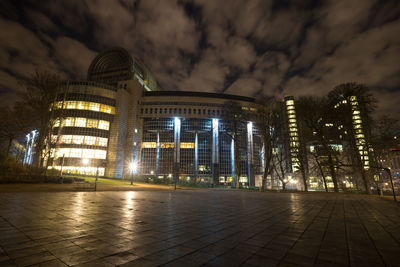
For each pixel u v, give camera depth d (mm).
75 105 61125
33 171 28422
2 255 3773
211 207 11438
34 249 4145
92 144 61062
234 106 44531
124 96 70938
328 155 35750
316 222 7512
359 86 32812
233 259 3809
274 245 4699
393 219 8281
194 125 79000
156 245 4598
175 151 75125
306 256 3990
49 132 36469
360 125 33594
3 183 23031
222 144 78000
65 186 24453
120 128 67250
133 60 84125
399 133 31609
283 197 20422
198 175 74875
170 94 80250
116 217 7762
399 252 4227
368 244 4793
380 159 36375
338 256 3986
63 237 5027
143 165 74188
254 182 75125
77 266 3350
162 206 11398
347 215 9266
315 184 68250
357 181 41562
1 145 34906
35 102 33938
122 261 3615
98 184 31406
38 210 8805
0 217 7227
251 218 8203
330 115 34906
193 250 4301
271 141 37969
